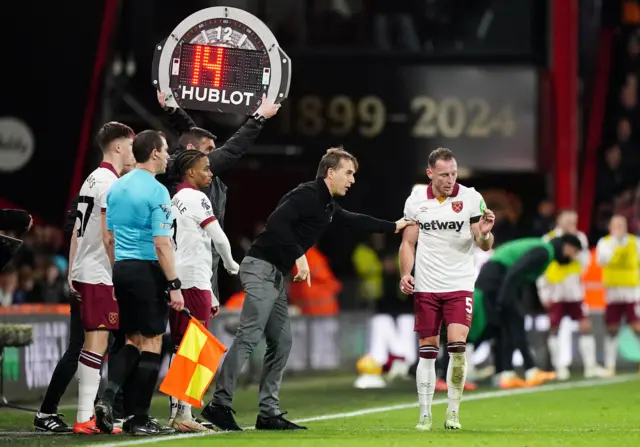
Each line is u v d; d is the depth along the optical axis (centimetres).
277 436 3188
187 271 3362
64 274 5816
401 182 8038
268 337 3422
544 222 7356
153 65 3519
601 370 6425
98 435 3288
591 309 7075
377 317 6712
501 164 8125
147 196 3216
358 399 4916
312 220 3378
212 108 3525
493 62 8125
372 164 8025
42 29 7200
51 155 7194
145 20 7650
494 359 5762
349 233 8456
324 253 8494
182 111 3550
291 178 8362
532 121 8144
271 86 3528
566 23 8250
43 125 7200
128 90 7600
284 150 7969
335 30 8000
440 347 5359
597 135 9269
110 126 3512
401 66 8031
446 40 8094
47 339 4894
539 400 4753
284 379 6319
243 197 8406
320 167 3409
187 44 3519
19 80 7200
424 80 8044
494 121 8119
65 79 7200
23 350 4666
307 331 6888
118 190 3256
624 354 7075
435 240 3406
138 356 3294
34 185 7194
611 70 9362
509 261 5553
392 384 5878
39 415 3522
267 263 3369
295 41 7975
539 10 8169
